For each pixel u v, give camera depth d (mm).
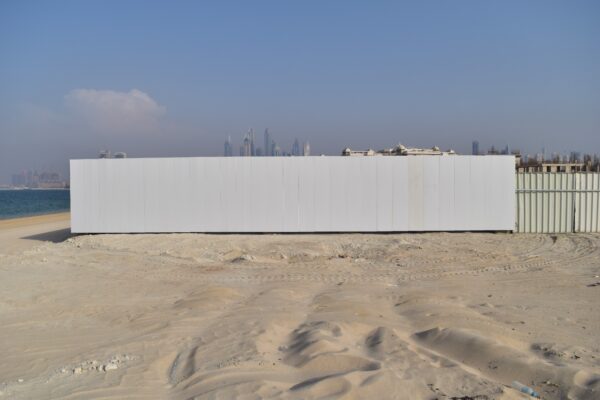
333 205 18391
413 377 5164
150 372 5641
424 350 6148
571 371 5227
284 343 6605
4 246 18766
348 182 18375
